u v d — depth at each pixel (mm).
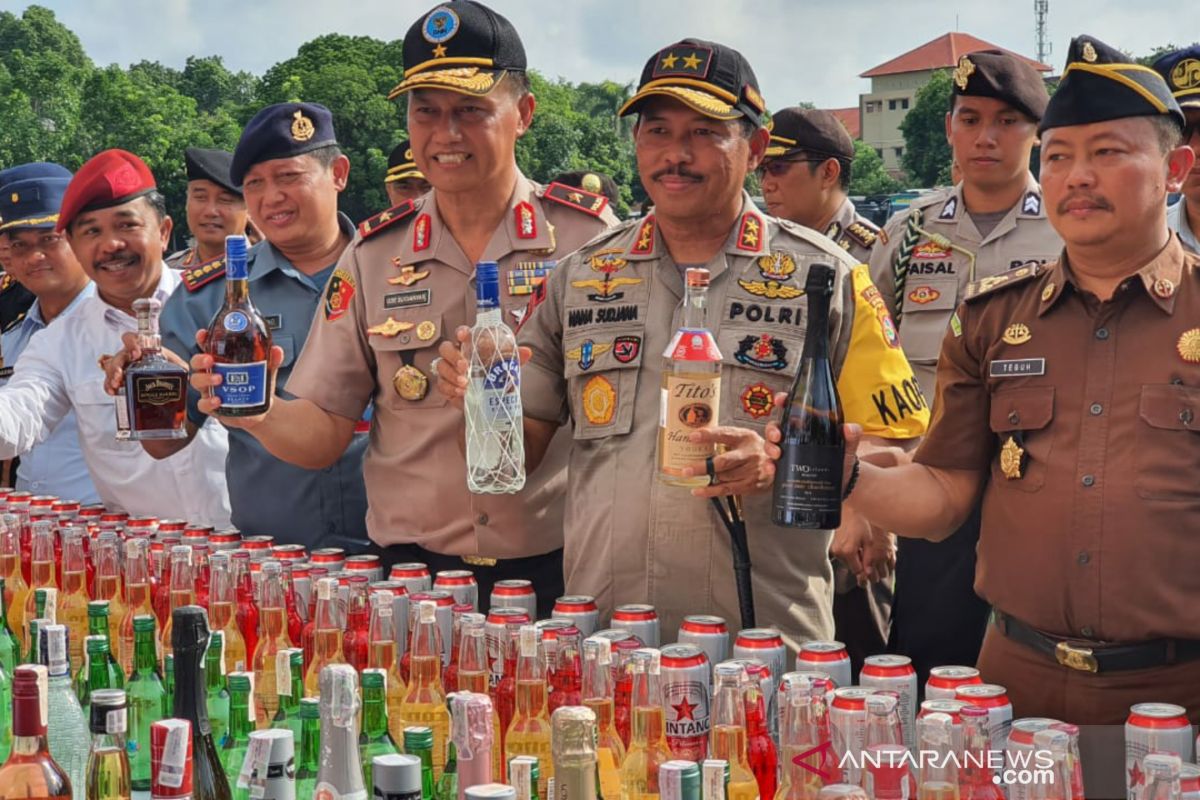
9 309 7074
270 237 4984
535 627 2662
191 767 2369
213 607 3410
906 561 5004
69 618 3701
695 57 3514
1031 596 3166
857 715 2365
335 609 3102
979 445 3357
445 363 3617
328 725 2332
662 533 3531
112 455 5238
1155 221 3068
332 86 74688
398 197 7559
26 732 2365
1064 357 3166
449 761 2693
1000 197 5266
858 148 89125
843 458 3131
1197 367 3027
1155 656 3035
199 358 3639
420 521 4301
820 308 3240
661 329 3631
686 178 3521
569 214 4426
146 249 5254
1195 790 2129
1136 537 3029
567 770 2320
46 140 104875
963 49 109688
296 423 4199
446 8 4199
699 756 2646
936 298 5270
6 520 4105
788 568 3559
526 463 3834
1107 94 3025
